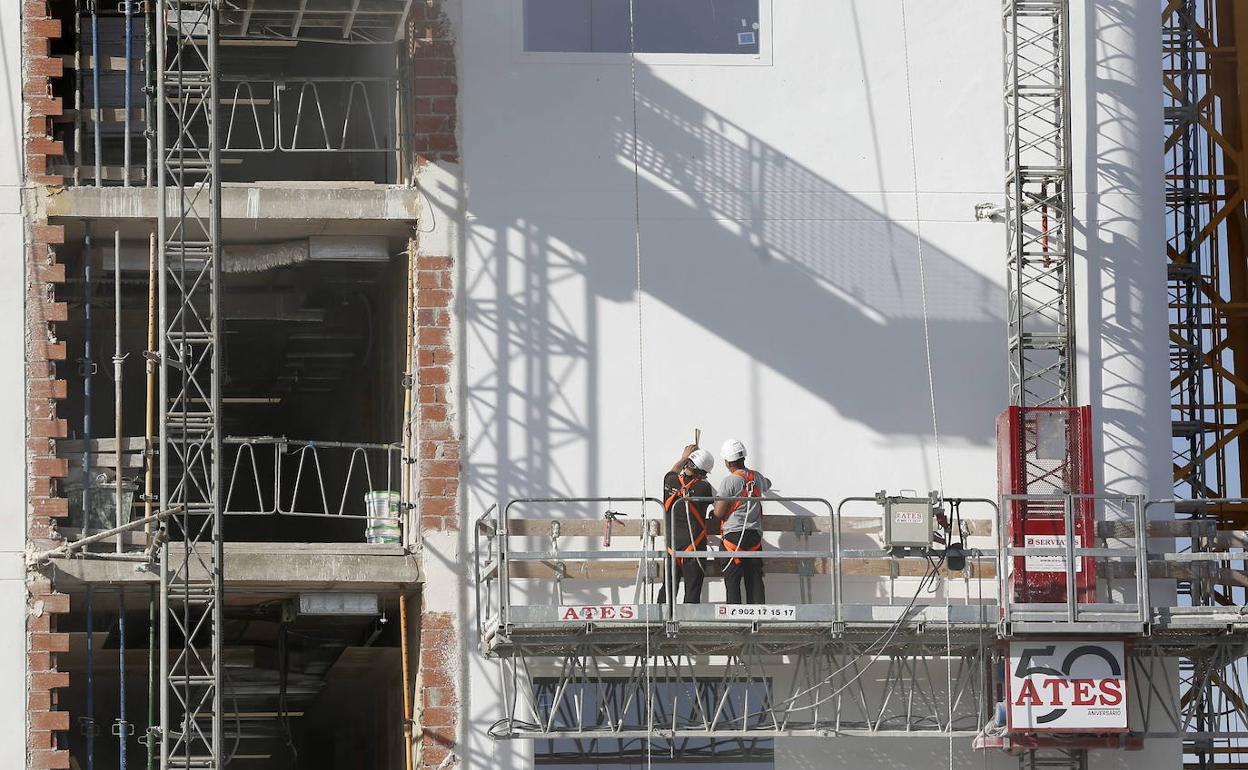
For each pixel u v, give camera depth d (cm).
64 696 6962
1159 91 5653
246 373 7119
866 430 5475
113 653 6309
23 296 5234
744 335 5478
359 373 7000
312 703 7488
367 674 6756
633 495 5375
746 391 5456
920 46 5650
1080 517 5275
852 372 5497
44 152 5303
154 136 5444
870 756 5372
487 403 5369
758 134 5572
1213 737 5281
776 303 5503
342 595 5381
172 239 5288
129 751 7012
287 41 5600
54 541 5150
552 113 5506
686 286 5481
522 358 5400
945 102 5631
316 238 5544
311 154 6588
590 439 5388
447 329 5384
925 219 5584
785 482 5434
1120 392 5512
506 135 5481
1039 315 5544
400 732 5938
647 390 5428
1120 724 5066
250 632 6425
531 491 5347
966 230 5591
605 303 5447
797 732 5184
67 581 5153
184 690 5500
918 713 5369
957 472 5478
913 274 5556
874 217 5569
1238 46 7412
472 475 5334
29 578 5122
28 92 5316
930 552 5050
